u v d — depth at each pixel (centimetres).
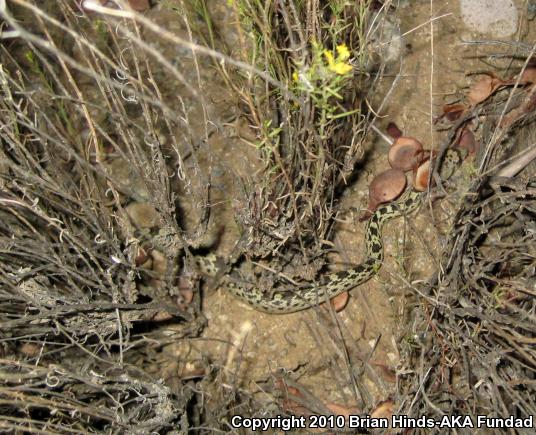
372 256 84
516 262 77
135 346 80
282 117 66
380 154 93
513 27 99
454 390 71
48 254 69
